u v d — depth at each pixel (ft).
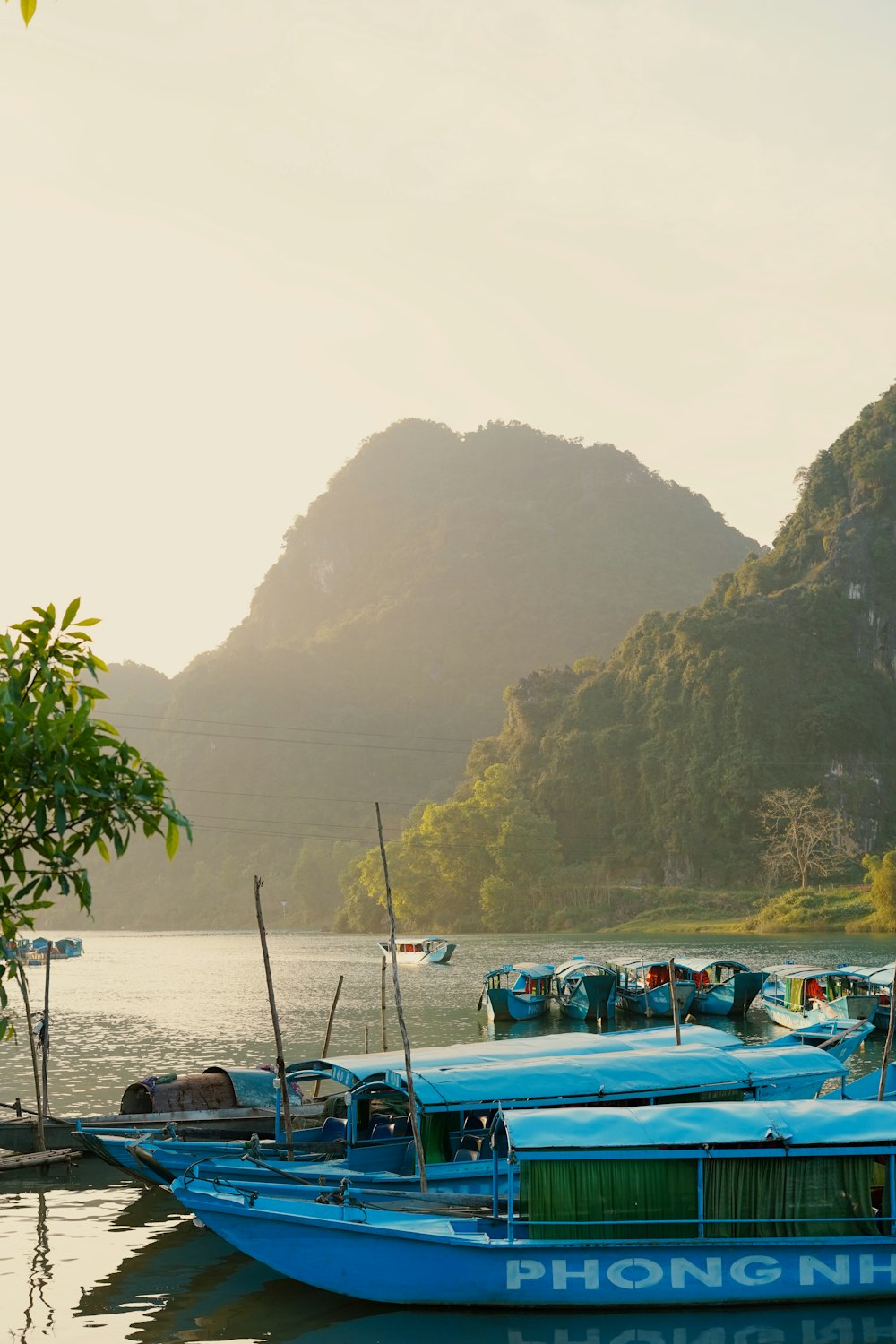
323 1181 64.64
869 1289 54.08
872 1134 55.47
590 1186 54.75
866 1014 153.38
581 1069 71.20
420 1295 54.90
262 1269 62.13
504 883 636.89
